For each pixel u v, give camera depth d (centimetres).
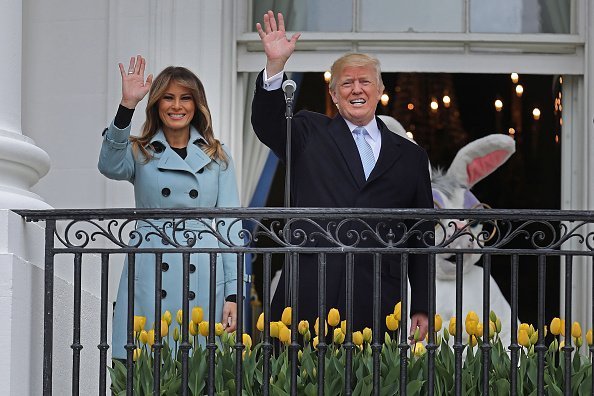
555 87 1870
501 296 1816
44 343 1071
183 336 1056
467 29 1875
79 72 1859
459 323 1064
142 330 1184
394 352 1128
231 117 1842
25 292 1067
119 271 1766
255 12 1881
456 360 1059
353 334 1139
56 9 1869
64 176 1850
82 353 1193
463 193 1839
